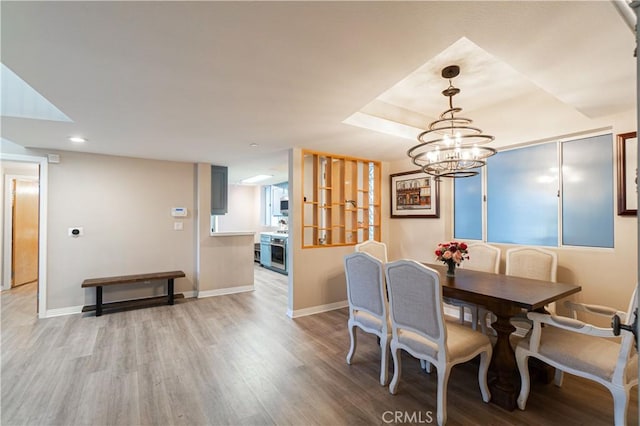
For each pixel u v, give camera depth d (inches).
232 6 47.1
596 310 86.1
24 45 57.7
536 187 124.4
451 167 97.0
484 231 142.4
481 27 53.1
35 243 225.9
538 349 76.6
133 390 86.4
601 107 91.5
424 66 92.5
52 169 149.7
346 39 56.7
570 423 73.5
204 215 187.2
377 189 184.1
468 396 85.1
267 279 241.1
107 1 45.5
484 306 87.0
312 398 83.4
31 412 76.5
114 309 160.4
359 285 97.0
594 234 108.9
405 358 108.8
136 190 171.3
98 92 80.2
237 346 116.0
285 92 80.5
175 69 67.9
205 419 74.6
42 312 146.2
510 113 123.9
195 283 188.9
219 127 112.3
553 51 60.6
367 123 115.8
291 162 149.3
